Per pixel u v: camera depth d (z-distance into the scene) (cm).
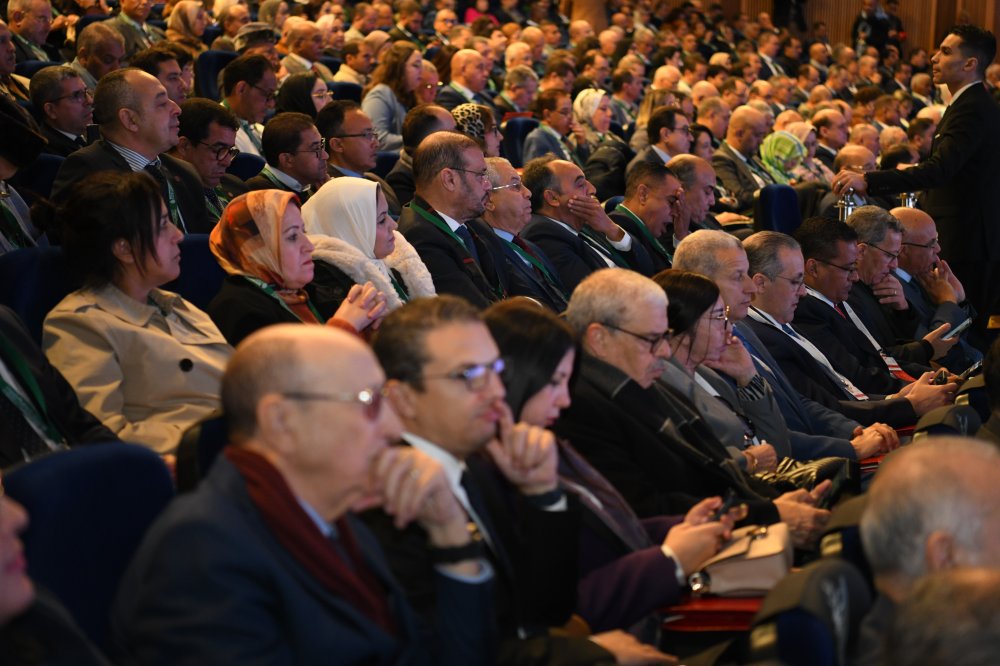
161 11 987
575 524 194
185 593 146
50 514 164
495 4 1309
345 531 170
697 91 1015
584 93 855
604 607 214
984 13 1730
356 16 1044
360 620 157
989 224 589
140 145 412
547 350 215
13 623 138
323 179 504
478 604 169
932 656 116
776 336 408
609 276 276
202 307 337
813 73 1385
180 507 153
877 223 493
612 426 266
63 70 507
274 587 151
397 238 396
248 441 159
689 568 221
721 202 773
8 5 724
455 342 189
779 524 236
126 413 282
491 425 190
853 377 435
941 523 154
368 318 319
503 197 456
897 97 1340
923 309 529
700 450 283
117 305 286
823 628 149
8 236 370
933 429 281
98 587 171
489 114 610
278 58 773
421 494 162
